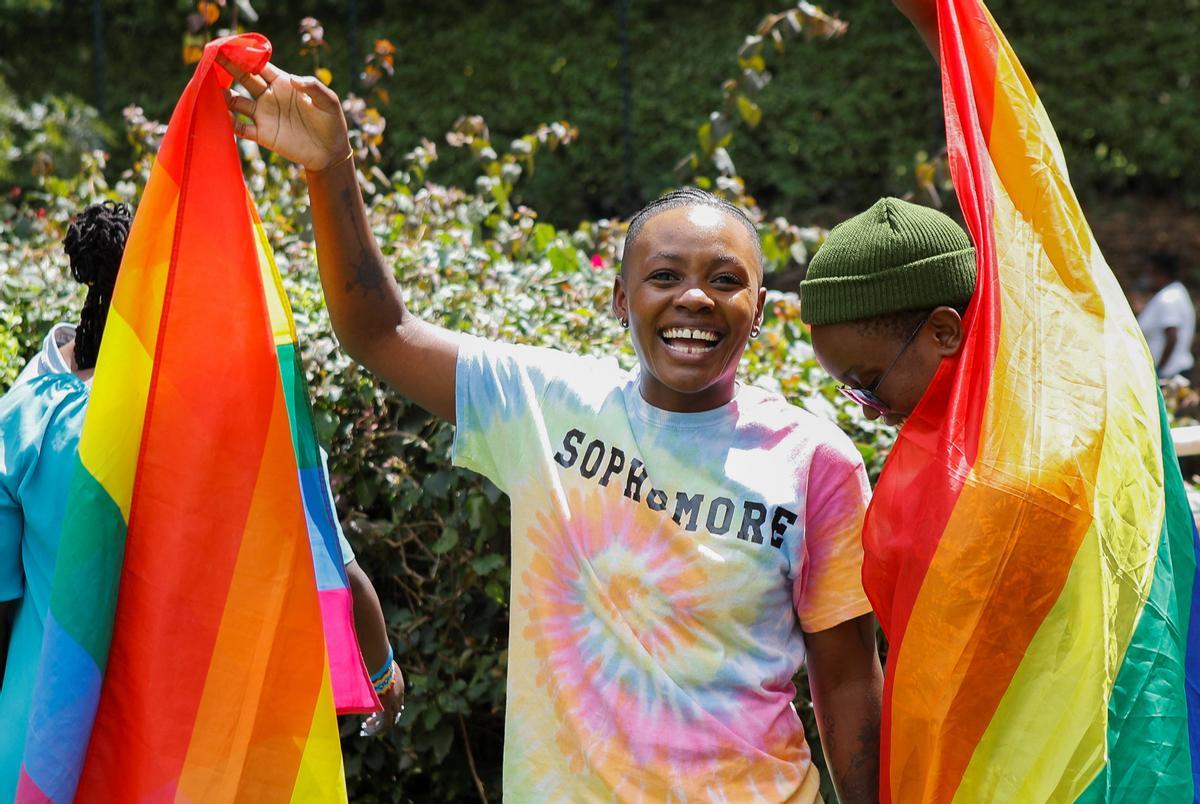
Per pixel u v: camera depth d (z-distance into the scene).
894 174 12.04
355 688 2.68
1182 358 9.09
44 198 6.17
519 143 5.79
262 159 5.73
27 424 2.54
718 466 2.46
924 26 2.80
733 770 2.36
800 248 5.53
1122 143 12.36
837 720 2.57
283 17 12.57
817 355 2.60
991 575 2.39
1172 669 2.48
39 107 8.51
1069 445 2.43
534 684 2.46
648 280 2.45
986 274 2.44
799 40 12.11
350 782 3.75
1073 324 2.50
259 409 2.47
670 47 12.22
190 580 2.45
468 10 12.43
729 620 2.41
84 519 2.39
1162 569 2.52
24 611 2.56
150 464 2.45
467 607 3.77
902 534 2.44
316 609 2.49
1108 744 2.43
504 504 3.61
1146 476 2.52
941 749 2.42
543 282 4.55
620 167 12.30
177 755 2.44
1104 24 12.09
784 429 2.51
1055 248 2.54
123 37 12.48
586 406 2.54
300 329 3.74
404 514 3.74
